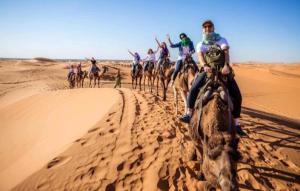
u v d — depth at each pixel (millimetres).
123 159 6941
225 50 5039
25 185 6266
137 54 22141
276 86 45969
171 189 5805
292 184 6270
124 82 42781
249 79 55062
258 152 7812
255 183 6031
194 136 4789
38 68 66062
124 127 9086
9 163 10641
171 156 7043
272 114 20188
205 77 5059
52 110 17750
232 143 3668
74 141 8211
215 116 3990
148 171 6422
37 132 14312
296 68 94750
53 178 6414
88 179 6270
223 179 3270
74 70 41094
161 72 14688
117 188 5949
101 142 7988
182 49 9992
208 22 5258
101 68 60125
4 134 16031
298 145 9102
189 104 5223
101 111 12031
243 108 18797
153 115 10453
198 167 6551
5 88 37656
